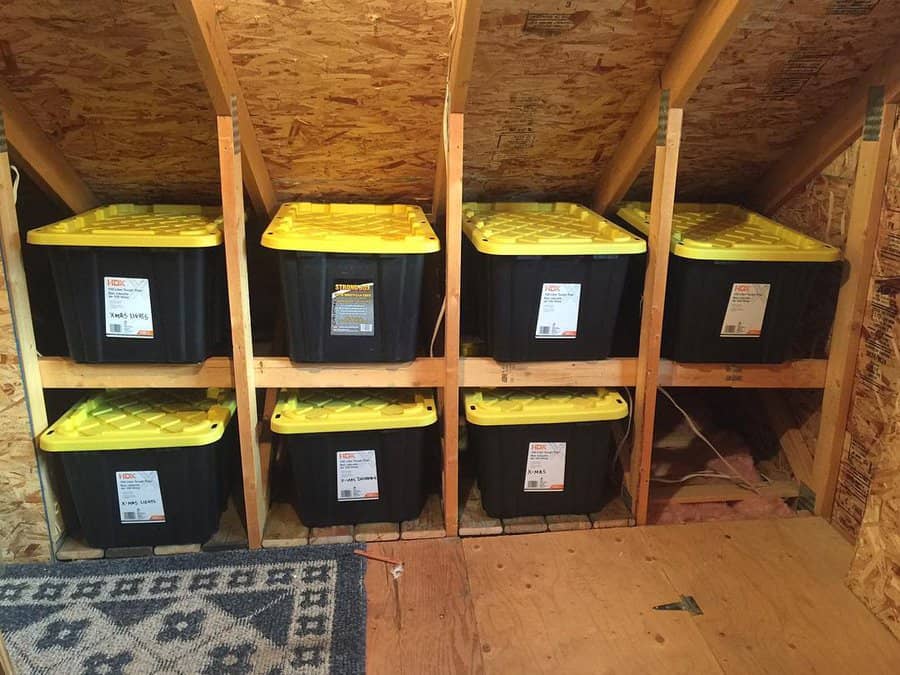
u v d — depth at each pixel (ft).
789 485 7.79
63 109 6.25
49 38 5.45
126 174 7.26
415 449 6.81
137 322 6.29
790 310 6.77
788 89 6.57
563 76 6.21
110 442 6.23
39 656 5.49
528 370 6.79
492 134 6.98
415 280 6.31
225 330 7.02
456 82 5.63
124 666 5.40
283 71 5.98
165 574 6.41
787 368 7.08
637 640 5.75
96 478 6.38
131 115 6.38
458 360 6.63
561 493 7.18
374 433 6.67
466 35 5.10
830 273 7.16
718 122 7.03
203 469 6.50
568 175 7.76
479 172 7.63
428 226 6.69
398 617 5.97
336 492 6.88
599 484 7.22
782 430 8.05
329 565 6.54
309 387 6.71
